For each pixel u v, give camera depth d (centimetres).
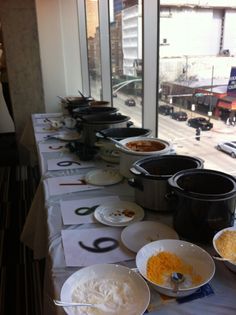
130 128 149
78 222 97
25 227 139
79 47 360
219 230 79
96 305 62
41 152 173
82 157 156
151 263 72
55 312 65
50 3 338
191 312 61
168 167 105
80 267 76
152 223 93
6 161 364
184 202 80
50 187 124
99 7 263
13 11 303
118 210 103
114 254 80
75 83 374
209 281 67
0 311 143
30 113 338
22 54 318
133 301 63
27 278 164
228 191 81
